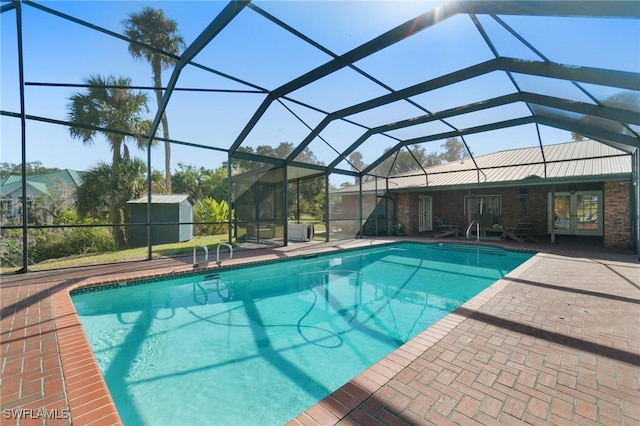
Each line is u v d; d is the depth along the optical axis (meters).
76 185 10.05
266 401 2.97
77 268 7.09
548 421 2.04
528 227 13.09
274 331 4.63
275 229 12.40
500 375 2.59
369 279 7.86
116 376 3.38
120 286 6.13
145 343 4.17
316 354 3.94
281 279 7.83
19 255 8.45
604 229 10.48
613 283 5.68
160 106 7.50
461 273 8.47
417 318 5.19
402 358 2.87
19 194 8.56
